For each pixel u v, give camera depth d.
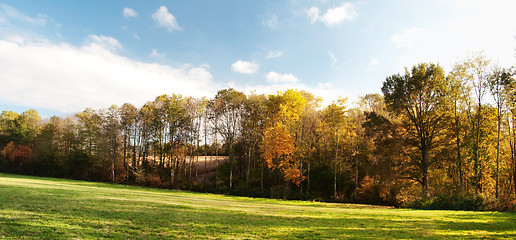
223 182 51.94
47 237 8.83
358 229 13.27
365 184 42.91
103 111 59.78
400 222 15.88
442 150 34.94
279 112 46.94
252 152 53.22
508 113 33.22
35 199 17.48
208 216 15.72
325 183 49.25
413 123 37.62
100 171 60.50
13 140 76.44
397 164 37.41
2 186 24.55
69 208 14.82
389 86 38.59
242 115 53.88
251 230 12.17
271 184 50.97
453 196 27.75
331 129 44.72
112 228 10.87
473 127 33.66
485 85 32.12
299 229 12.86
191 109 56.25
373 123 38.09
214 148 62.56
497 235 12.23
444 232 12.80
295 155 44.34
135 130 62.34
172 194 35.62
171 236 10.29
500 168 36.66
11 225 9.97
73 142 66.44
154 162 61.50
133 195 26.66
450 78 34.88
